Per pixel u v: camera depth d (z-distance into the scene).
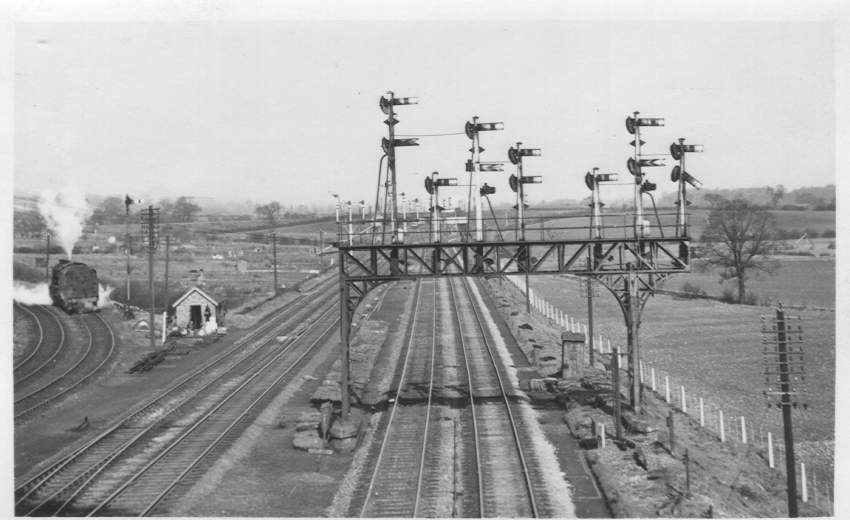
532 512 18.55
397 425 26.73
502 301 59.12
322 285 77.75
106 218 139.12
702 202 95.62
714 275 83.38
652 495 19.38
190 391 31.77
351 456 23.62
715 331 49.00
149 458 22.39
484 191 26.67
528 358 38.81
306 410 29.31
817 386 34.53
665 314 57.69
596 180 27.45
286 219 176.00
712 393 33.53
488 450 23.52
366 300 64.44
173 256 99.44
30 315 45.84
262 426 26.86
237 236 138.25
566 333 34.03
